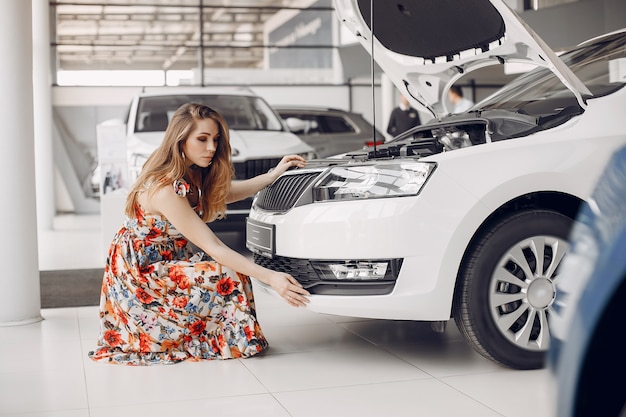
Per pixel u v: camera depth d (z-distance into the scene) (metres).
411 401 2.44
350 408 2.38
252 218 3.27
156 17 13.51
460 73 3.48
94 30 13.30
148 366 2.92
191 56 13.70
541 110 3.25
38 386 2.68
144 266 2.99
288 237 2.89
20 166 3.76
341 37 13.91
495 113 3.08
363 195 2.75
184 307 2.97
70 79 13.22
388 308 2.69
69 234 8.78
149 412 2.37
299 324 3.66
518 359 2.74
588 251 1.07
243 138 6.02
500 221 2.71
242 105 6.75
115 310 3.03
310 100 13.88
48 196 9.63
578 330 1.04
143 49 13.51
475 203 2.65
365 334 3.42
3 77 3.72
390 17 3.31
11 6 3.74
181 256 3.10
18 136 3.75
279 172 3.26
